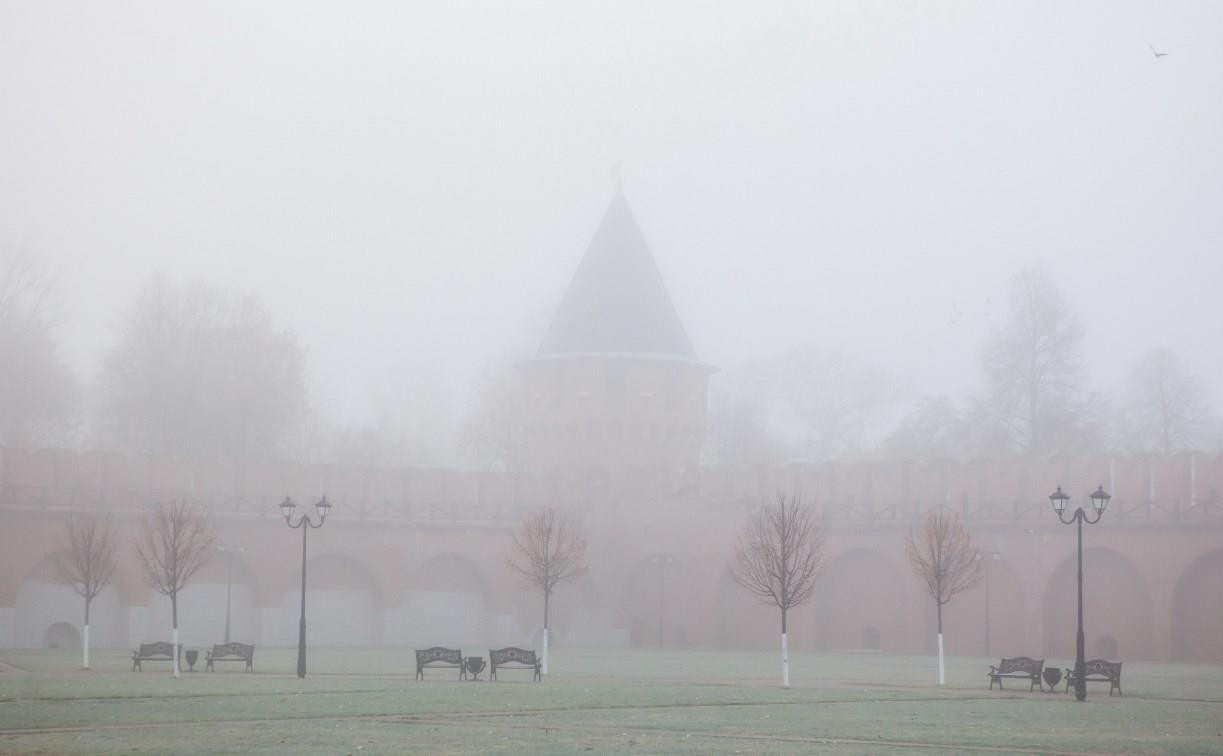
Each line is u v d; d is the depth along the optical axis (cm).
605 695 5509
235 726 4034
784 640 6397
